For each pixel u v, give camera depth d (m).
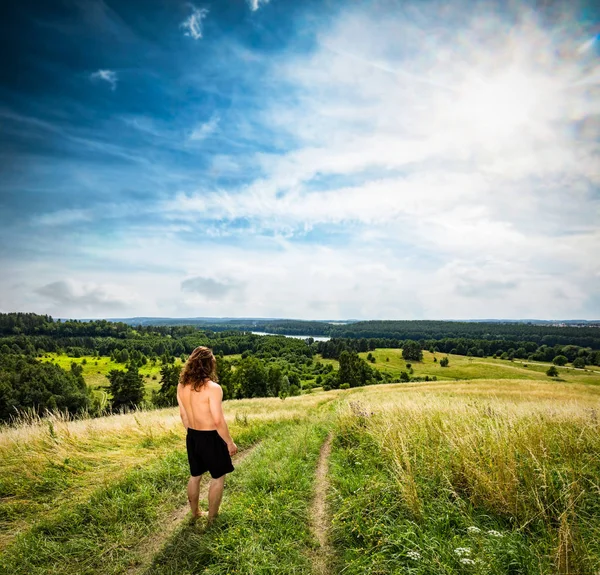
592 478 4.20
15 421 7.12
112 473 5.16
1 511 3.95
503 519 3.69
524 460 4.44
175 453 6.11
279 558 3.18
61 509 3.96
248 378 56.00
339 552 3.34
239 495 4.55
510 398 24.27
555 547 2.87
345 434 8.30
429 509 3.81
